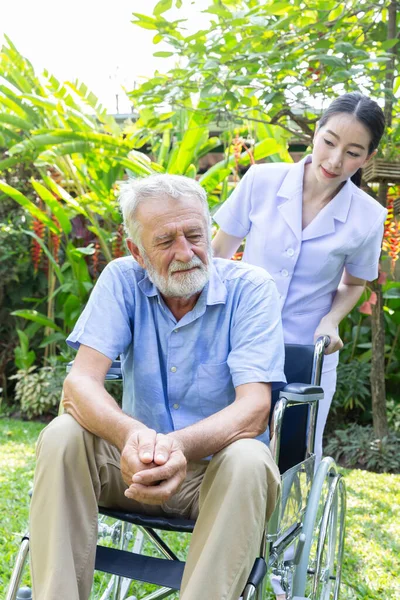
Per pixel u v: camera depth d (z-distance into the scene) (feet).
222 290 6.03
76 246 20.48
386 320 18.19
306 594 7.48
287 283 7.94
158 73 13.28
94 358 5.88
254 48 12.23
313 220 7.86
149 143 21.04
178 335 6.03
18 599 6.13
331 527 7.48
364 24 12.71
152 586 8.27
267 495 5.08
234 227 8.37
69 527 5.08
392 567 9.24
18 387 19.16
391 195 14.89
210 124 15.57
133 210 5.70
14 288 20.34
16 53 16.67
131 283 6.23
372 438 15.19
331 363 8.19
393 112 14.11
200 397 6.02
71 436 5.29
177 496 5.87
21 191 20.15
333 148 7.18
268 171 8.16
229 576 4.75
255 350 5.79
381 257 15.20
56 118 17.46
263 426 5.55
